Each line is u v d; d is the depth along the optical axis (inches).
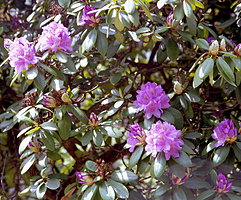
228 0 71.8
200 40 54.0
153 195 53.5
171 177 53.2
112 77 62.8
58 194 70.5
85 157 75.6
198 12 67.3
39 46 55.1
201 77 50.0
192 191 56.1
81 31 62.8
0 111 78.9
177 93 56.7
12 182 83.4
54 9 63.1
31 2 79.8
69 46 55.2
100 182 53.0
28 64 53.6
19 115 56.2
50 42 53.7
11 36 73.2
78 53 60.5
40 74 54.6
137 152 52.8
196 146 59.7
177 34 58.2
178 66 65.4
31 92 59.6
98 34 57.1
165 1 53.2
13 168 83.3
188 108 57.4
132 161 52.5
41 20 70.2
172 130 50.3
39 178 61.3
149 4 59.2
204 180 55.3
